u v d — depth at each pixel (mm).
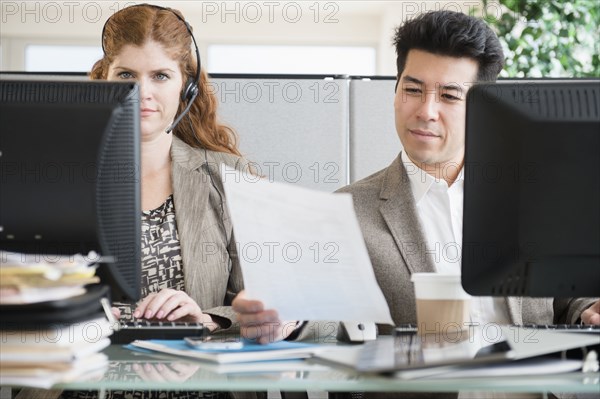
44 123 1209
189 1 7578
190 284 1844
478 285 1283
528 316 1676
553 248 1239
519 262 1253
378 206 1715
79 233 1225
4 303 1100
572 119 1218
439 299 1326
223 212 1941
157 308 1548
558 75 3432
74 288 1179
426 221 1728
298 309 1319
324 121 2404
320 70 8336
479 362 1108
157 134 1877
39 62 8102
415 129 1656
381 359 1120
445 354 1136
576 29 3439
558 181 1227
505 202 1246
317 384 1074
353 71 8336
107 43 1905
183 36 1929
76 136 1210
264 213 1279
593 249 1237
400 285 1652
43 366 1085
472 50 1628
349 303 1299
